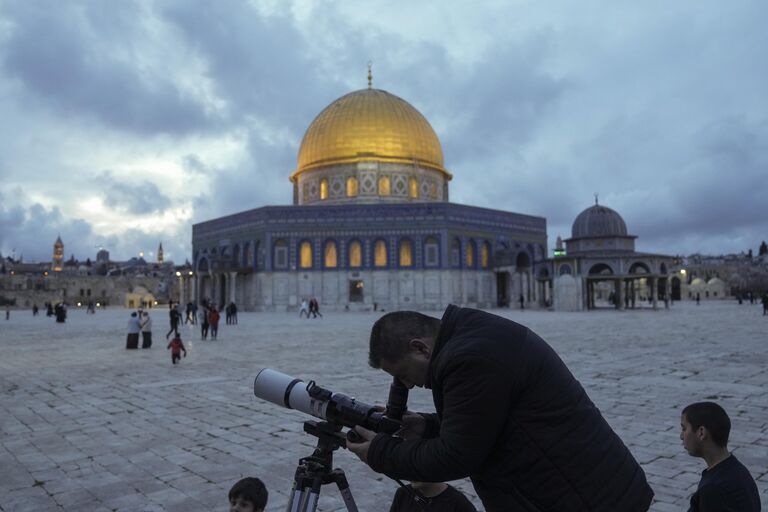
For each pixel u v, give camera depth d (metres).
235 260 70.56
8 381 14.61
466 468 2.79
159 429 9.55
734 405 10.66
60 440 8.92
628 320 37.44
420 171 70.44
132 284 117.38
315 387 3.45
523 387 2.89
